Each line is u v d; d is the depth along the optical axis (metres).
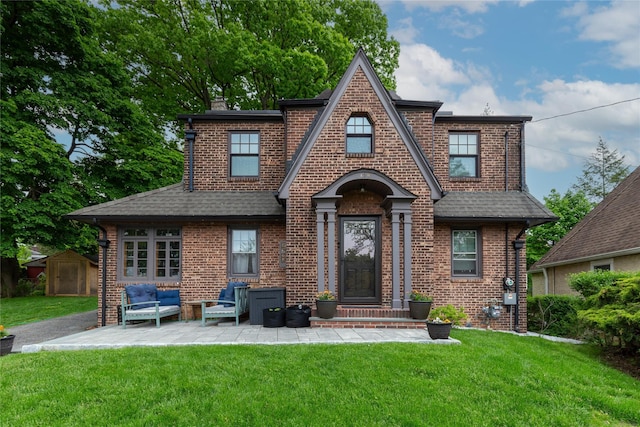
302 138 11.12
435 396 5.05
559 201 20.77
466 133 12.17
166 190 11.95
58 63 18.41
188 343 7.24
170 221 10.97
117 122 19.08
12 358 6.42
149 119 21.30
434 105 11.37
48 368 5.84
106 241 10.86
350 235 10.36
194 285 10.99
